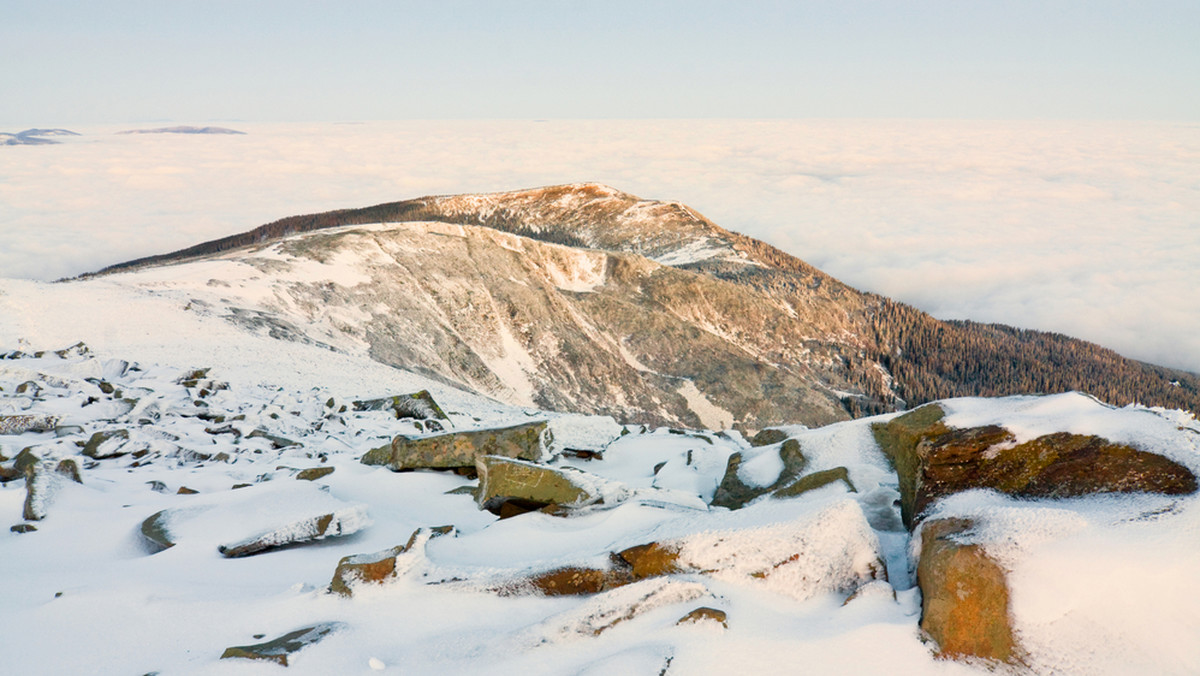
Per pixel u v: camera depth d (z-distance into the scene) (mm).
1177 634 3447
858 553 4715
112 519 6801
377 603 4770
